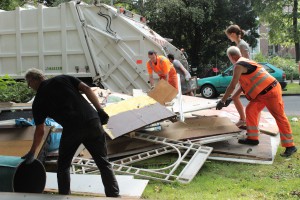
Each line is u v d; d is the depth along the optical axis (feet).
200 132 21.88
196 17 79.15
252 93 21.13
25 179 14.71
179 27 84.53
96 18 34.99
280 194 15.55
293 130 27.58
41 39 36.11
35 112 14.03
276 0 87.86
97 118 14.23
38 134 14.29
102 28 34.81
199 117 25.25
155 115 21.42
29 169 14.69
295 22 90.22
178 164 18.75
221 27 90.27
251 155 20.47
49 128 19.02
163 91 26.35
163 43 37.58
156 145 20.90
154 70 31.04
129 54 34.53
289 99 52.90
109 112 21.75
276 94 20.88
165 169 18.53
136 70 34.45
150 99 23.20
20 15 36.50
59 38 35.70
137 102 22.81
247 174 18.44
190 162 18.94
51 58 36.09
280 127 21.09
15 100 29.04
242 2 89.30
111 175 14.33
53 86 13.94
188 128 22.58
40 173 14.61
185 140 21.20
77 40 35.29
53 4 73.82
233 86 21.27
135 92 30.14
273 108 21.01
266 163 19.90
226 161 20.43
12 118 23.26
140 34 34.14
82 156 20.01
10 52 37.06
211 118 24.18
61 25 35.50
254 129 21.70
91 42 35.06
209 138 21.29
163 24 81.82
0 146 18.61
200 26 88.33
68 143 13.93
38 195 11.13
